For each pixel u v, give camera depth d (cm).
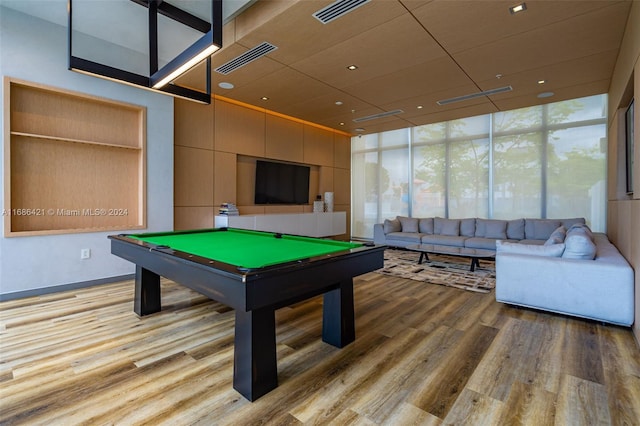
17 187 343
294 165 699
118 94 400
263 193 638
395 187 790
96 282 390
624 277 261
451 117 635
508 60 376
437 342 243
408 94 498
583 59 373
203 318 288
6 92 321
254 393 171
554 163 579
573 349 231
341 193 830
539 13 282
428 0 264
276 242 283
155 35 298
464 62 382
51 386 183
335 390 181
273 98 526
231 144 570
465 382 189
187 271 196
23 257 339
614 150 411
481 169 659
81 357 216
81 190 388
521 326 274
